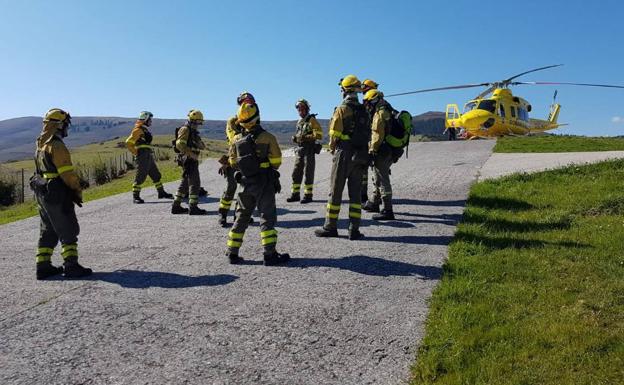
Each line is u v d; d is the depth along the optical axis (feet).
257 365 13.11
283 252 22.95
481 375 11.69
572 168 37.35
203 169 61.46
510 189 33.91
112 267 21.79
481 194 33.14
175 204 34.01
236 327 15.31
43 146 19.85
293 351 13.76
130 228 29.81
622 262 18.70
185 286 18.97
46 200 19.74
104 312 16.74
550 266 18.80
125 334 15.06
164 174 65.41
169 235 27.53
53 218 20.01
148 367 13.14
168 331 15.17
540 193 32.12
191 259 22.50
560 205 28.43
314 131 34.96
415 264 20.45
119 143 438.40
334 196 24.88
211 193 43.57
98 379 12.60
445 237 24.35
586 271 18.04
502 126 93.45
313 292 17.84
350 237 24.54
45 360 13.60
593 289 16.30
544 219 25.96
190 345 14.28
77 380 12.57
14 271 21.86
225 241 25.61
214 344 14.29
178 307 16.97
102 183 84.94
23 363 13.46
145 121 40.50
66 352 14.03
